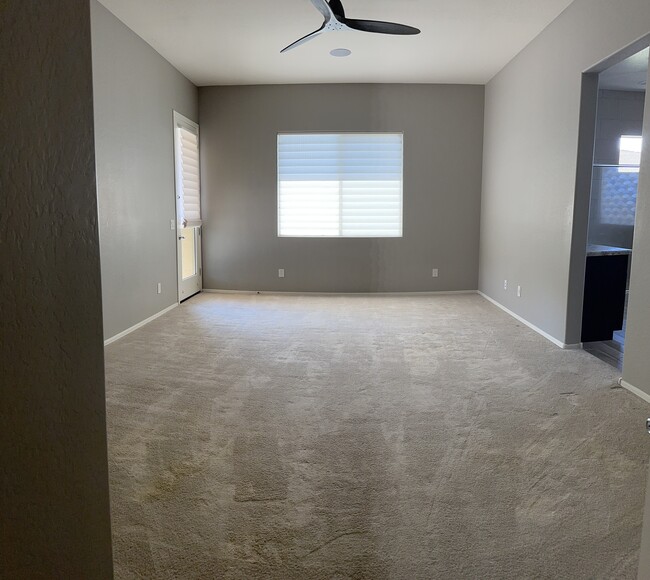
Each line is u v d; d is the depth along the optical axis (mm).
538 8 4340
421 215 7051
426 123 6906
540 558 1762
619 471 2350
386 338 4734
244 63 5906
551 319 4645
